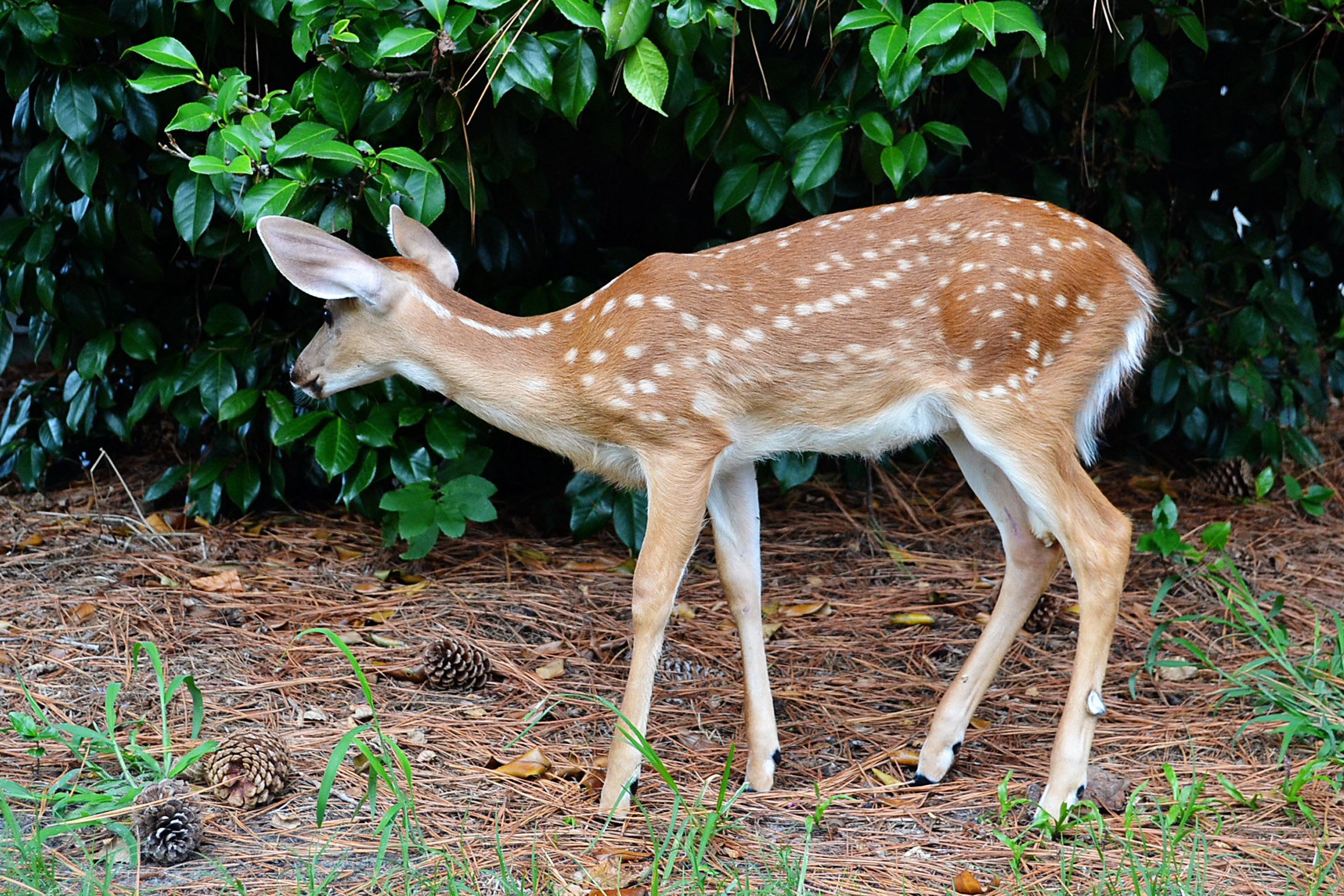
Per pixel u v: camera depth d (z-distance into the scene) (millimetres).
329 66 5438
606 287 4848
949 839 4488
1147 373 8125
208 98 5348
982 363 4543
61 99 6195
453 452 6711
